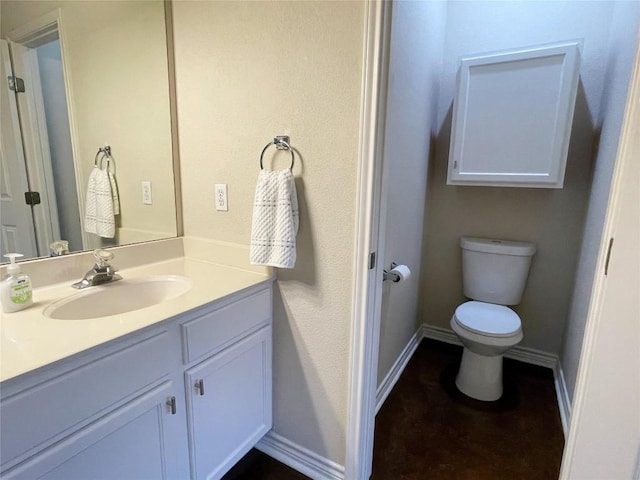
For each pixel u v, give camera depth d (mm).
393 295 1809
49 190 1169
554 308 2141
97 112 1268
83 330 842
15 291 955
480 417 1732
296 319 1300
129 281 1247
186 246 1545
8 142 1065
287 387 1385
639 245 775
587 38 1851
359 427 1234
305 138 1143
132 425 892
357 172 1063
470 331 1797
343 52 1032
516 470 1425
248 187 1305
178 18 1349
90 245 1286
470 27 2113
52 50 1148
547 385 2002
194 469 1098
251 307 1232
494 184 1975
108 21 1256
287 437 1435
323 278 1206
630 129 768
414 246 2078
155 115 1404
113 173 1327
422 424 1680
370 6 954
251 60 1202
